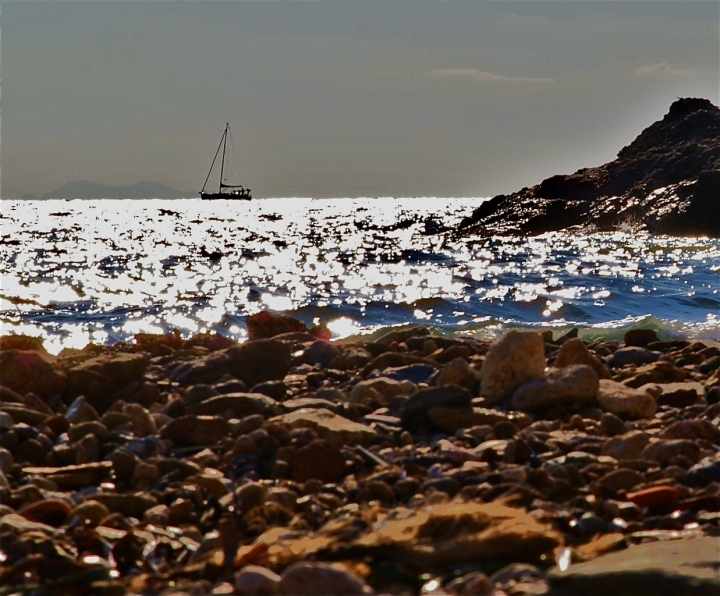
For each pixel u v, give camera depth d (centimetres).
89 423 773
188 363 1059
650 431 806
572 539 520
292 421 789
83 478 671
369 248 5994
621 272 3966
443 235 7931
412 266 4359
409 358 1113
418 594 448
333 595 425
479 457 707
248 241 6800
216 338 1355
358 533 518
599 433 816
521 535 488
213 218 13050
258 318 1452
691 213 6806
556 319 2530
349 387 999
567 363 1050
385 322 2481
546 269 4150
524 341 927
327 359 1170
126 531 563
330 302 2827
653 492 590
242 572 447
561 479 622
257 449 731
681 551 473
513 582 446
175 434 789
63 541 537
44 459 716
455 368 952
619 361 1194
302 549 500
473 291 3164
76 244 6034
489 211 8494
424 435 816
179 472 680
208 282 3494
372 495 614
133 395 935
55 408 892
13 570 495
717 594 411
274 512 588
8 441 721
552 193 8200
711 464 655
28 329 2286
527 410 888
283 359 1046
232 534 499
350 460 713
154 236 7381
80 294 3017
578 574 440
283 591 429
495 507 530
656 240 6462
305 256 5056
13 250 5284
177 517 598
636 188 7706
